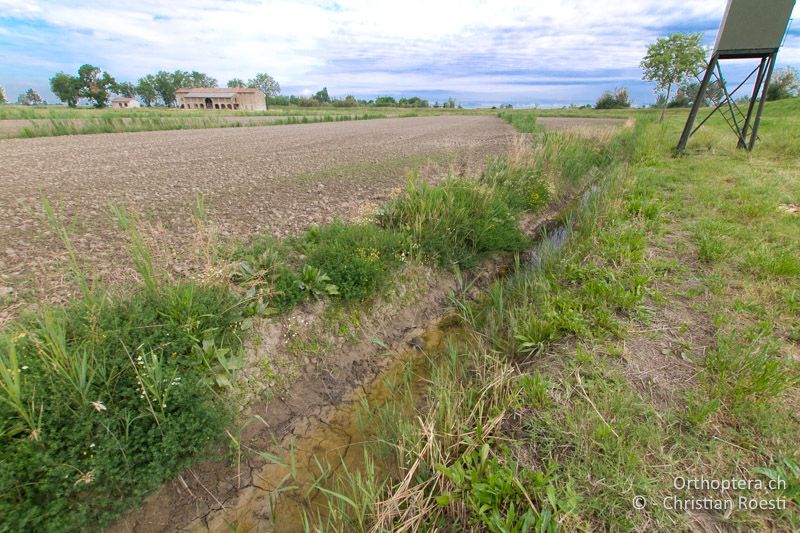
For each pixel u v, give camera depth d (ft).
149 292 8.39
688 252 13.17
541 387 7.45
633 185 21.56
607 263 12.87
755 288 10.64
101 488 5.89
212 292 9.02
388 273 12.23
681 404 7.16
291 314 9.96
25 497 5.45
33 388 5.78
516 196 19.27
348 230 13.24
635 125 56.95
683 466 6.03
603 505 5.55
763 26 27.73
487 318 11.64
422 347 11.14
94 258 11.19
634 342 8.95
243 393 8.25
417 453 6.60
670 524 5.29
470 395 7.70
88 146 38.55
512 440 6.69
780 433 6.35
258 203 18.10
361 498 6.47
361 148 39.34
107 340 7.02
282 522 6.61
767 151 30.71
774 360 7.73
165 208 16.70
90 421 5.98
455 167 27.14
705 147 33.60
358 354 10.39
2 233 12.82
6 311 8.22
